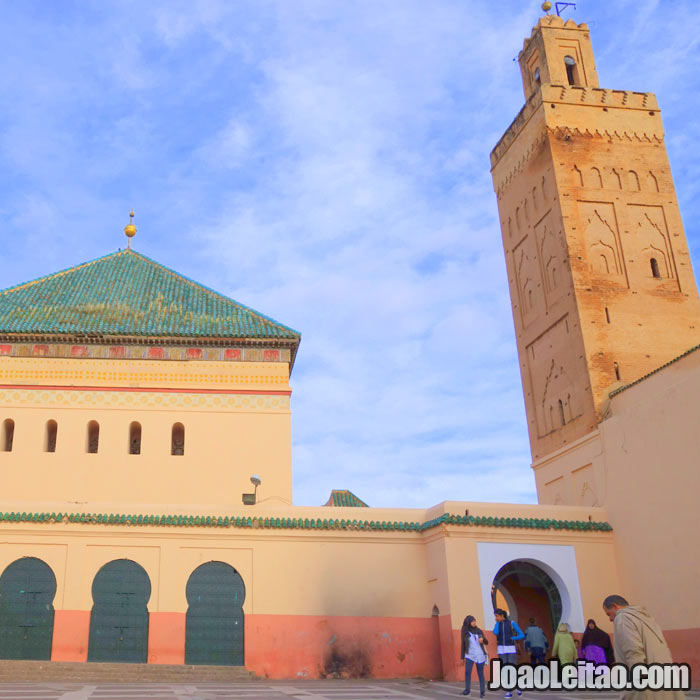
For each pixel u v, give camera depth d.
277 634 21.03
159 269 32.50
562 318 28.56
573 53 32.59
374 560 22.23
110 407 26.66
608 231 29.19
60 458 25.80
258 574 21.56
